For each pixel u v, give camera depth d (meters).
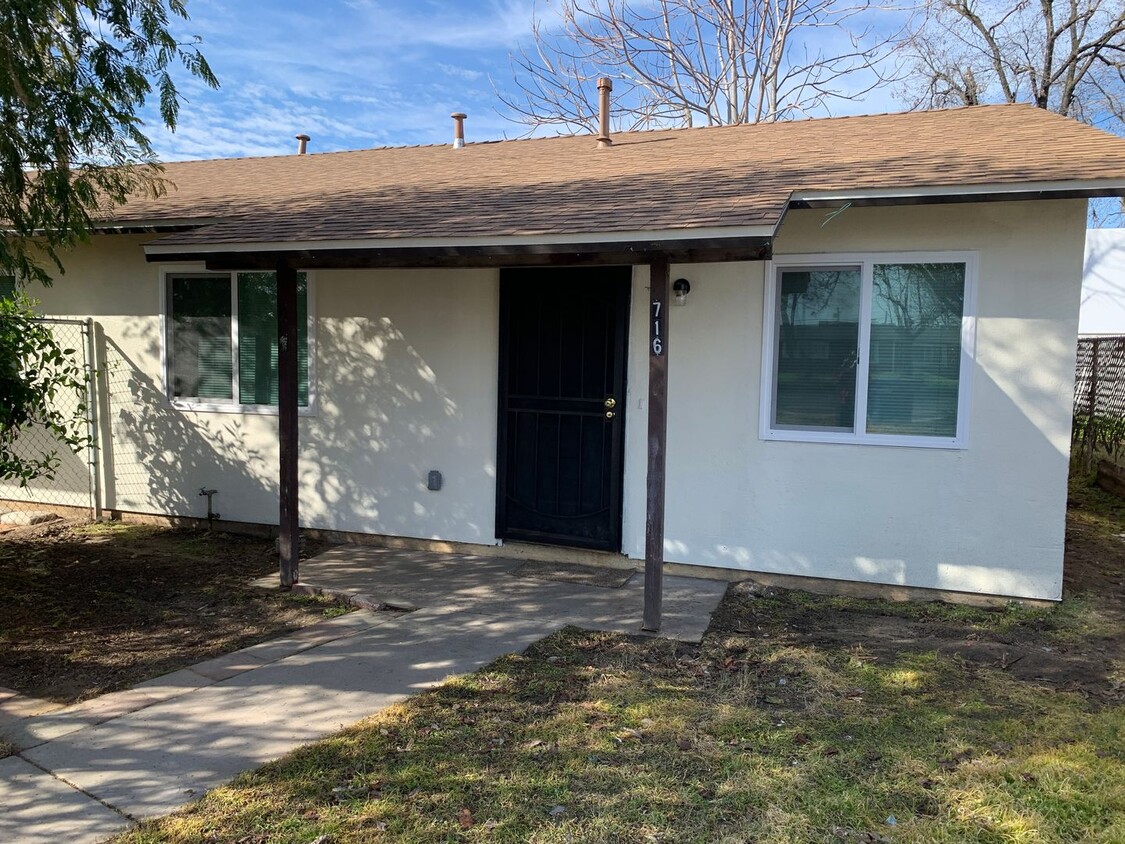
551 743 3.50
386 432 7.29
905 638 4.93
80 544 7.45
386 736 3.57
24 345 6.76
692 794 3.07
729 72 19.72
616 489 6.46
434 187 7.06
